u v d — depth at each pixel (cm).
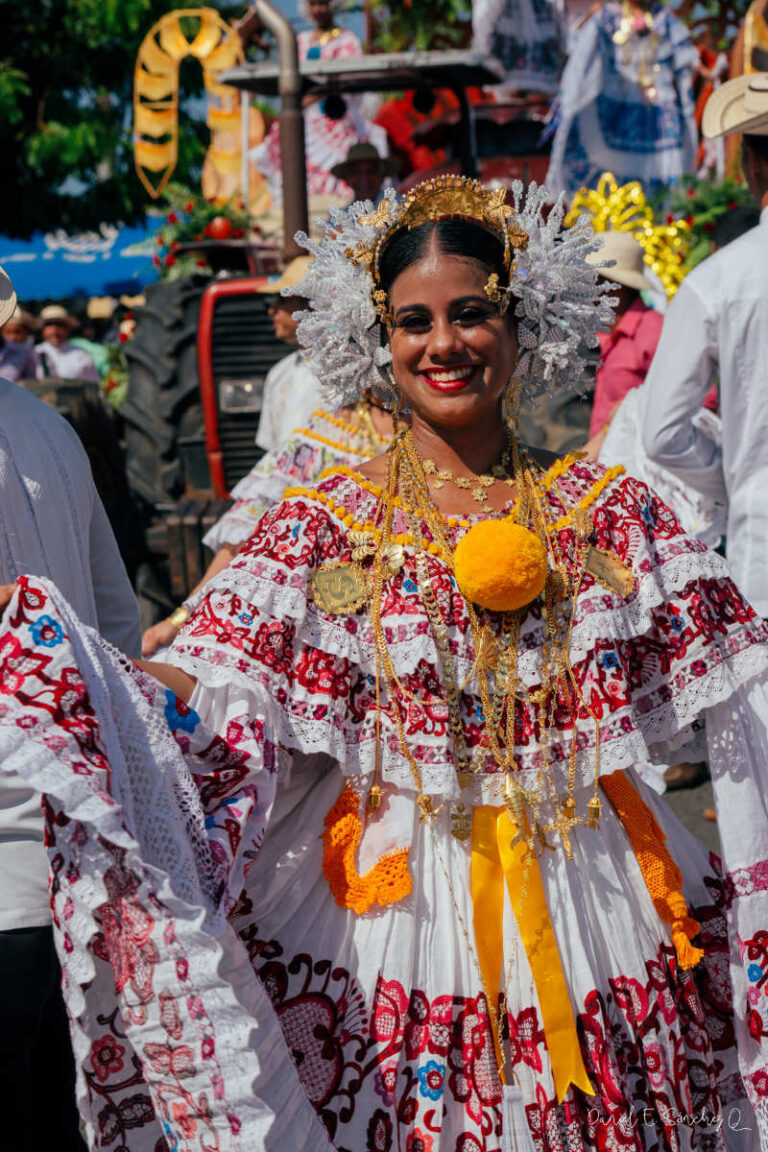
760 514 320
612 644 208
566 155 796
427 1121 196
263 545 207
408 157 876
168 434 669
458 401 210
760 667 217
